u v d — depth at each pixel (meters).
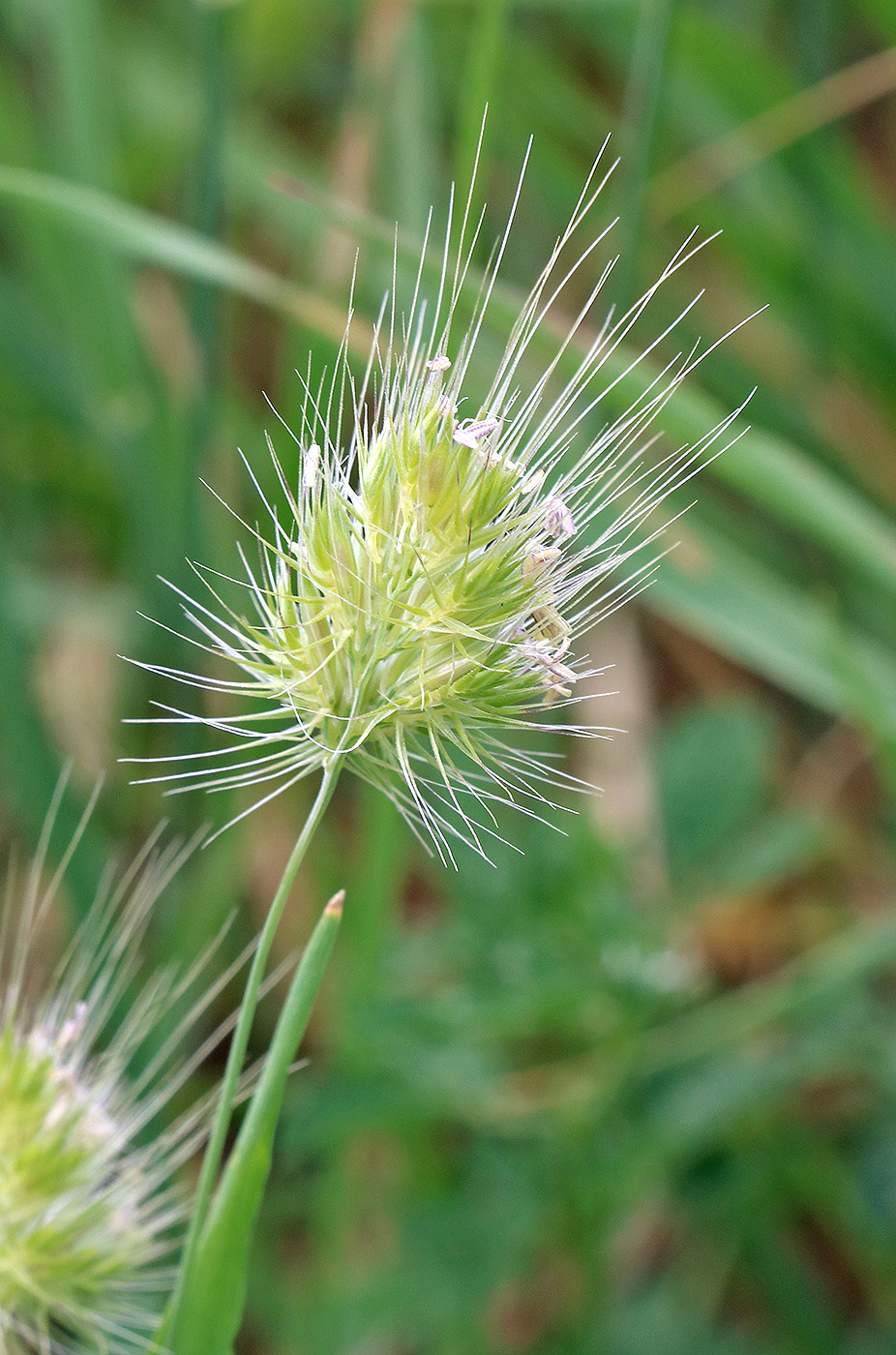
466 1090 0.20
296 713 0.15
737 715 0.24
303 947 0.27
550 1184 0.20
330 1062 0.24
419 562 0.15
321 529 0.15
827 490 0.21
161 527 0.27
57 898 0.27
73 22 0.27
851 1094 0.24
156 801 0.27
